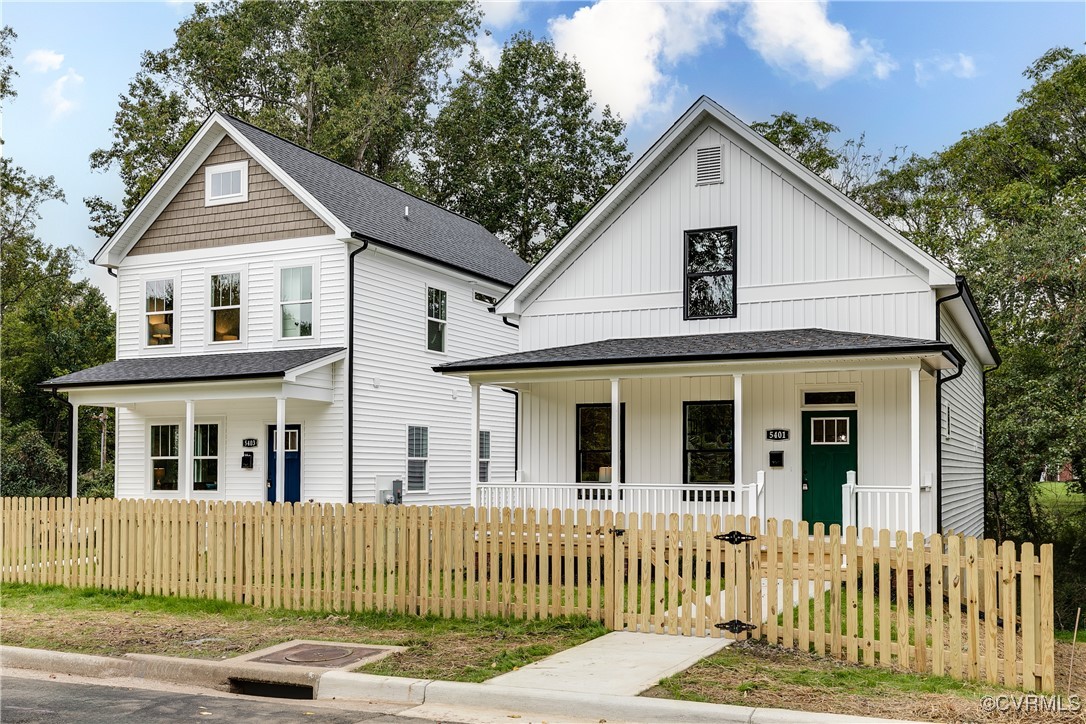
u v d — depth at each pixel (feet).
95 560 49.88
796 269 59.00
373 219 77.51
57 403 124.16
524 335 66.49
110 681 33.35
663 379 62.69
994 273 90.84
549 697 27.78
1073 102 127.24
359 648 34.99
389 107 143.43
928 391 57.16
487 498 57.98
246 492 72.43
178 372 69.10
